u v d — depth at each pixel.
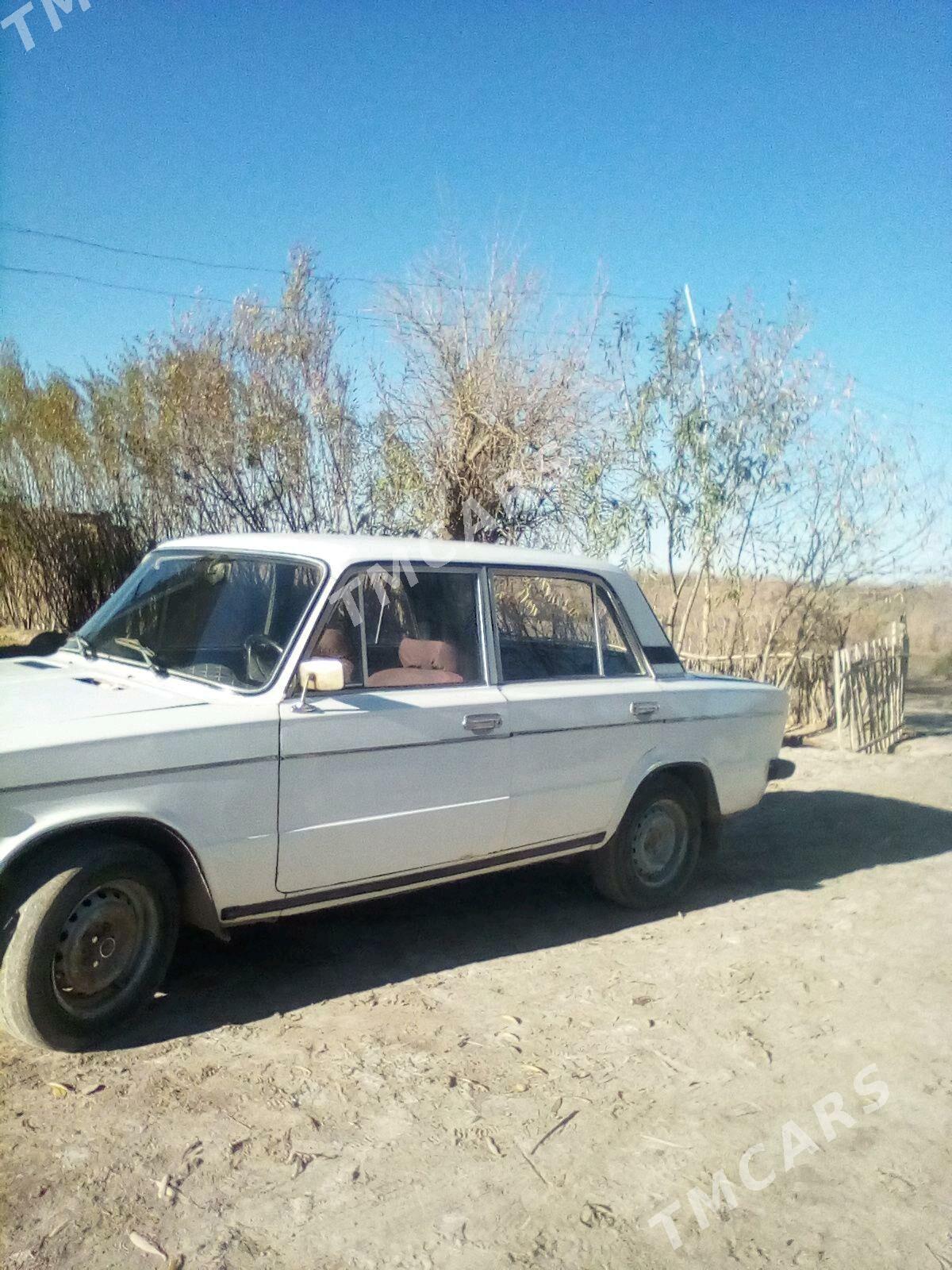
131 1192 2.95
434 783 4.55
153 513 11.16
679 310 10.77
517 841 4.98
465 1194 3.07
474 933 5.21
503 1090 3.68
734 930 5.46
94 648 4.73
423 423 11.45
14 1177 2.97
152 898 3.80
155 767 3.72
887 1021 4.41
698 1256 2.87
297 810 4.10
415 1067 3.79
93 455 11.27
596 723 5.22
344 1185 3.07
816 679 11.93
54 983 3.56
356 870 4.35
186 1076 3.59
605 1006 4.43
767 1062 4.00
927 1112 3.70
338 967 4.66
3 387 11.36
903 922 5.68
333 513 11.35
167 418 10.82
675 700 5.63
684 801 5.83
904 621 11.81
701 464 10.63
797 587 11.49
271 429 10.85
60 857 3.56
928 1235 3.02
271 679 4.16
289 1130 3.32
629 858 5.59
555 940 5.20
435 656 4.74
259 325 11.20
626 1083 3.79
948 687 16.48
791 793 8.84
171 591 4.75
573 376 11.36
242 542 4.81
